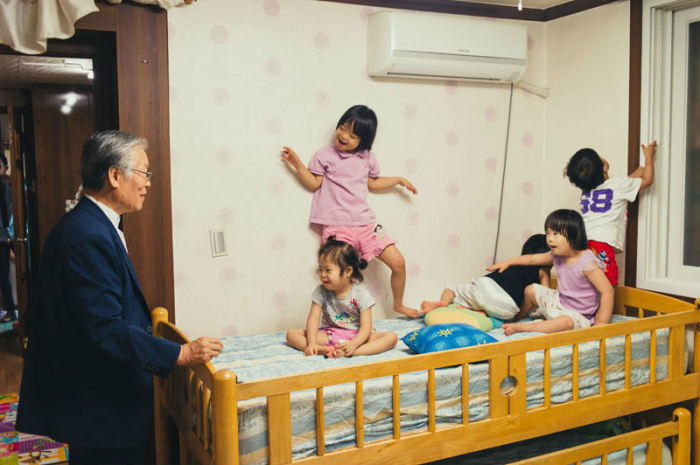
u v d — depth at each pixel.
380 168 2.79
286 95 2.58
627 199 2.61
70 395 1.46
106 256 1.44
